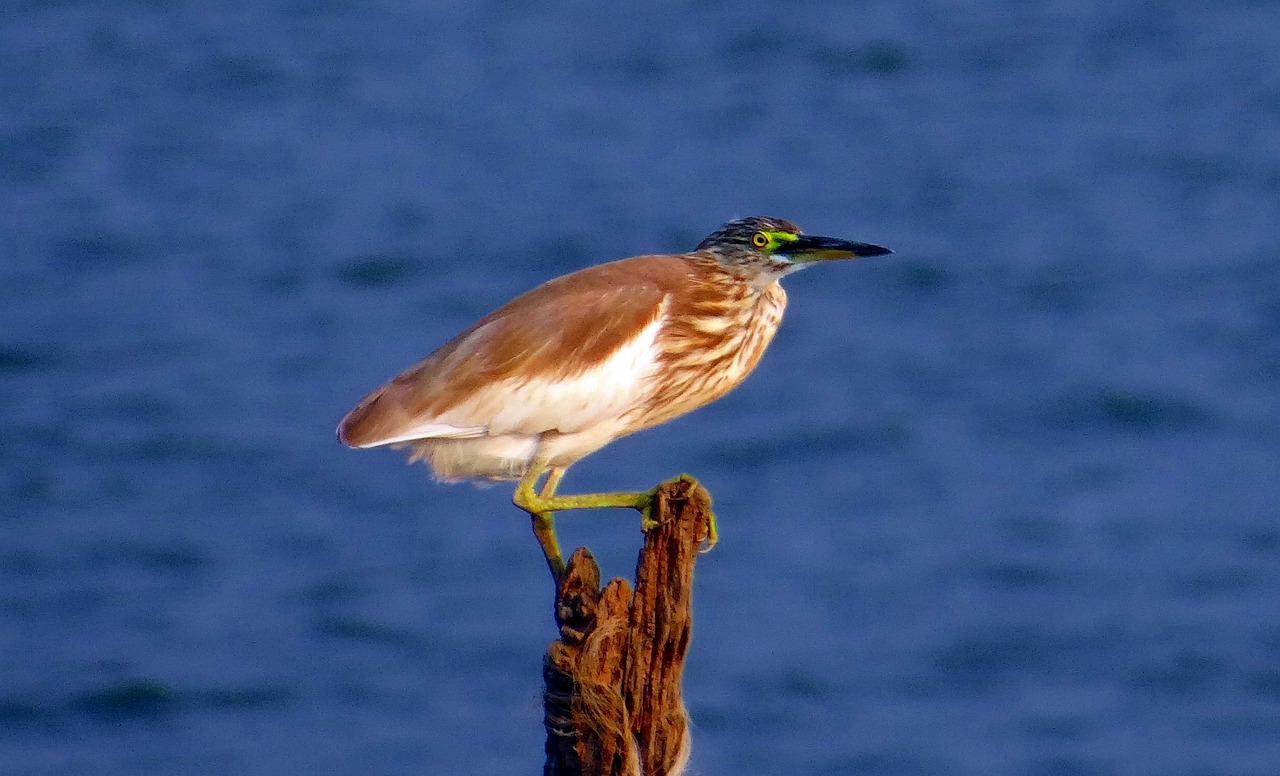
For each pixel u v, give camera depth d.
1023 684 19.34
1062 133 37.44
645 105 40.25
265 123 40.12
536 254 32.00
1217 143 36.41
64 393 26.67
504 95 41.41
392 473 24.17
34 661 20.03
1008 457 24.70
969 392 26.50
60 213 34.72
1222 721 18.72
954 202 33.94
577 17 47.28
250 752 18.45
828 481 23.95
